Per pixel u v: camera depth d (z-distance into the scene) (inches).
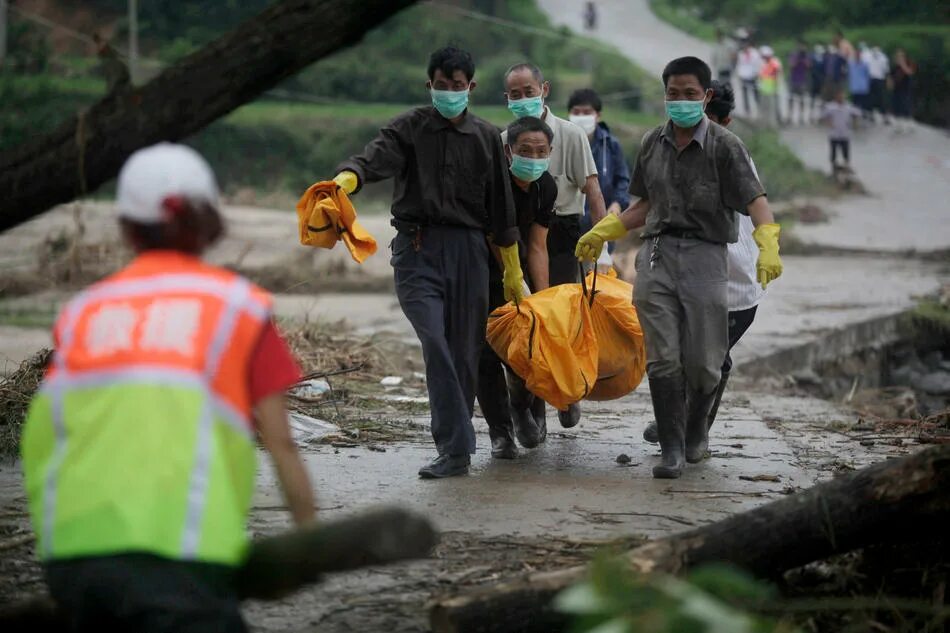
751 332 1600.6
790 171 3639.3
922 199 3462.1
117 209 362.6
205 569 328.5
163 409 330.0
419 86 4522.6
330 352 1233.4
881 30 5339.6
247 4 4584.2
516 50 4972.9
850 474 486.6
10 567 577.3
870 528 473.7
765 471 810.2
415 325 767.1
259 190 3639.3
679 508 696.4
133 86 446.6
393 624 508.4
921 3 5546.3
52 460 331.9
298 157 3880.4
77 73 4160.9
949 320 1777.8
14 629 365.7
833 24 5531.5
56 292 1817.2
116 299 346.0
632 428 985.5
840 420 1056.8
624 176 1017.5
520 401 866.1
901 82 4350.4
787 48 5270.7
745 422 1031.6
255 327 348.2
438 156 763.4
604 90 4522.6
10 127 3617.1
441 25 4938.5
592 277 866.8
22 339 1417.3
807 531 475.5
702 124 767.7
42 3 4539.9
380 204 3452.3
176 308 343.3
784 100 4404.5
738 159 759.1
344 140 3929.6
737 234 783.1
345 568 343.6
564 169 889.5
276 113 4069.9
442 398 767.7
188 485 326.0
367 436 906.1
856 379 1503.4
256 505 696.4
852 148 4045.3
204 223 358.6
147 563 321.7
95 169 449.1
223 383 341.4
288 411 965.8
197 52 446.0
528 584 461.1
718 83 861.2
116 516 320.5
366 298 1905.8
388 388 1117.7
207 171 364.8
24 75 4035.4
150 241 354.9
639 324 800.3
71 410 334.3
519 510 685.9
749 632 287.6
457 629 451.8
